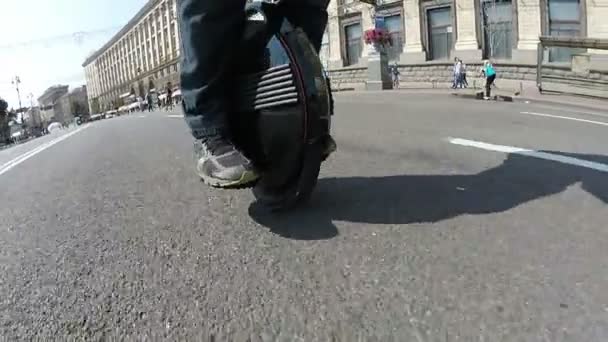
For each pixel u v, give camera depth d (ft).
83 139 30.30
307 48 5.83
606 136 15.71
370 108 34.50
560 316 3.81
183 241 6.05
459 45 72.64
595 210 6.41
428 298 4.18
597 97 48.08
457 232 5.75
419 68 77.56
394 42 81.56
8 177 14.32
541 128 18.21
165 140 19.85
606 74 49.52
